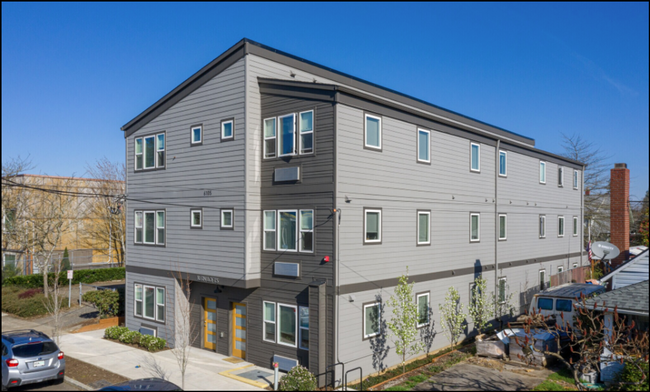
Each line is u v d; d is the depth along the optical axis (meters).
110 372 15.33
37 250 32.53
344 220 14.80
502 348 17.14
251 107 16.27
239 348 17.25
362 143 15.58
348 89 14.82
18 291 28.62
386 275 16.39
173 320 18.83
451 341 18.92
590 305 14.27
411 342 17.12
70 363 16.31
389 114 16.69
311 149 15.20
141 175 20.75
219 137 17.11
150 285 20.11
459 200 20.27
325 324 14.56
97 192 38.34
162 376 14.90
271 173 16.22
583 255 31.95
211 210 17.39
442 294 19.08
